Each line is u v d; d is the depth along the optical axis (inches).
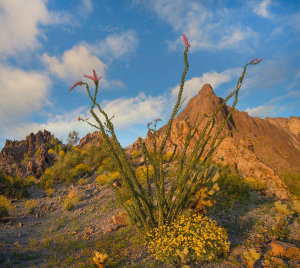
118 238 226.4
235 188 320.5
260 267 157.6
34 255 202.4
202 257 163.6
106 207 362.6
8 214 363.9
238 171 419.8
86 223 307.1
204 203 224.7
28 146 1197.7
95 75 176.4
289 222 242.8
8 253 207.0
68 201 418.3
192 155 208.1
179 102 191.0
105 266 164.9
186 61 177.0
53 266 172.9
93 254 190.1
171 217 207.8
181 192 205.3
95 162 788.0
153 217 210.1
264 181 367.9
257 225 233.9
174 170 434.9
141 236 223.0
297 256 168.7
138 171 468.8
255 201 313.7
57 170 645.9
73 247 215.2
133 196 201.3
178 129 735.7
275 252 174.9
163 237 181.2
